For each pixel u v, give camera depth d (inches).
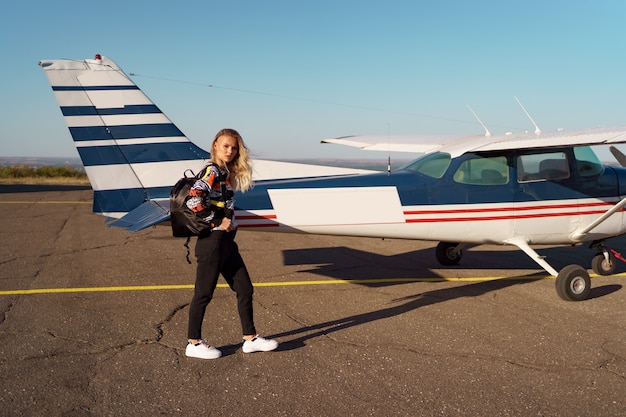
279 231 200.5
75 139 219.6
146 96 225.5
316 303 188.9
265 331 158.6
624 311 183.3
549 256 281.1
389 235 210.1
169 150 228.5
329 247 299.4
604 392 120.0
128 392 116.4
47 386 118.3
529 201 216.5
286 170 221.6
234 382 122.6
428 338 153.6
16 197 529.3
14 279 215.9
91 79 220.4
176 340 149.4
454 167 211.0
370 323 166.9
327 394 117.0
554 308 185.9
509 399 115.8
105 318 167.9
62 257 259.6
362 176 208.2
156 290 203.3
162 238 316.2
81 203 482.3
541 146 190.2
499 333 158.6
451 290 209.3
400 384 122.6
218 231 131.5
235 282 139.1
